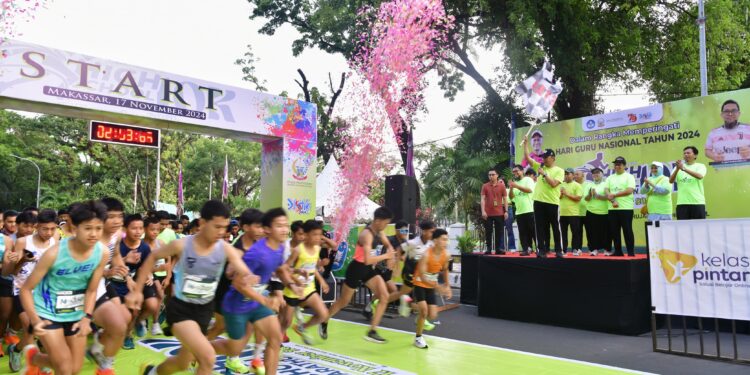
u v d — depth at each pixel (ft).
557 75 52.08
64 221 21.81
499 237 32.01
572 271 26.35
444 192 58.75
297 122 38.52
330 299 33.55
